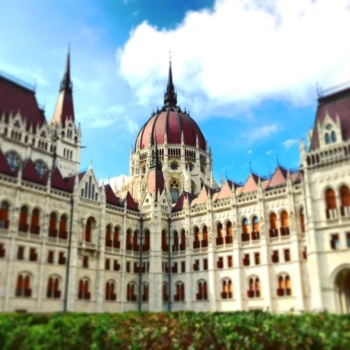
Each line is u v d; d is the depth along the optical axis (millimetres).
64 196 72375
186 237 82562
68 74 93312
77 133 87312
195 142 124750
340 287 54125
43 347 30906
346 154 56656
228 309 71812
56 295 67125
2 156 66500
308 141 63219
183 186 113688
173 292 82250
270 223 69938
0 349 30828
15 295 60781
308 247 57562
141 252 85000
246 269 71312
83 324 34469
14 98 76250
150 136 122062
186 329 36781
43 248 66188
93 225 77000
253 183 77188
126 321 42688
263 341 32250
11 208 63281
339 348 29016
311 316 34750
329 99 64062
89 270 73312
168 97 137500
